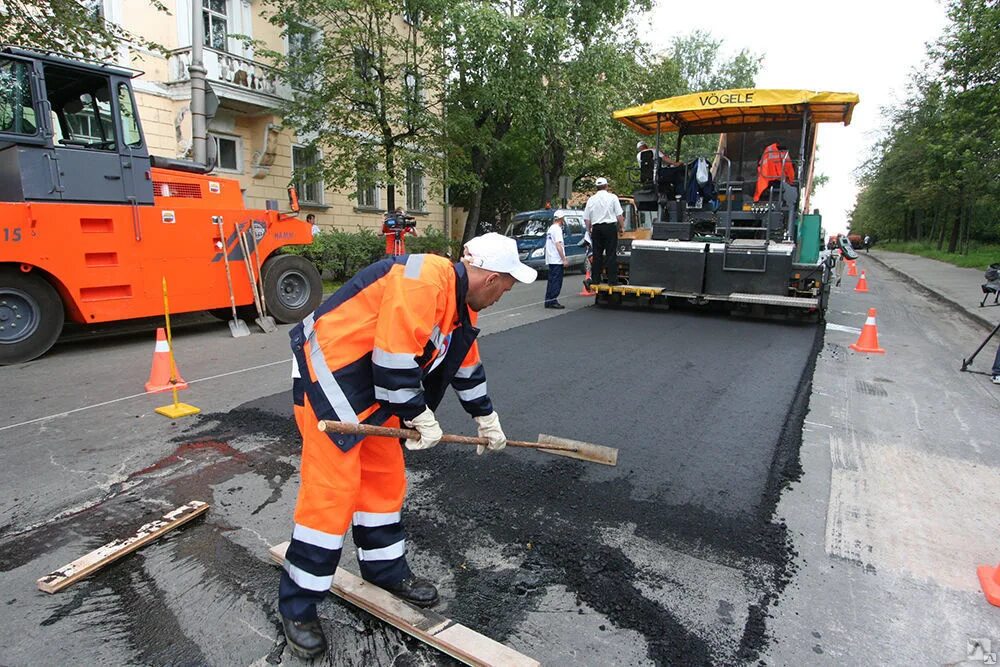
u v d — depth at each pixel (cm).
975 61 1507
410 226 1195
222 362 648
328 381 208
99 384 555
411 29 1475
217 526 301
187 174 768
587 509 317
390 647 221
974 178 2136
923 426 467
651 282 950
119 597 247
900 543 295
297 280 912
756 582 261
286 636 215
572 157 2217
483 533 296
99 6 1141
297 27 1379
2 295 626
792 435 429
